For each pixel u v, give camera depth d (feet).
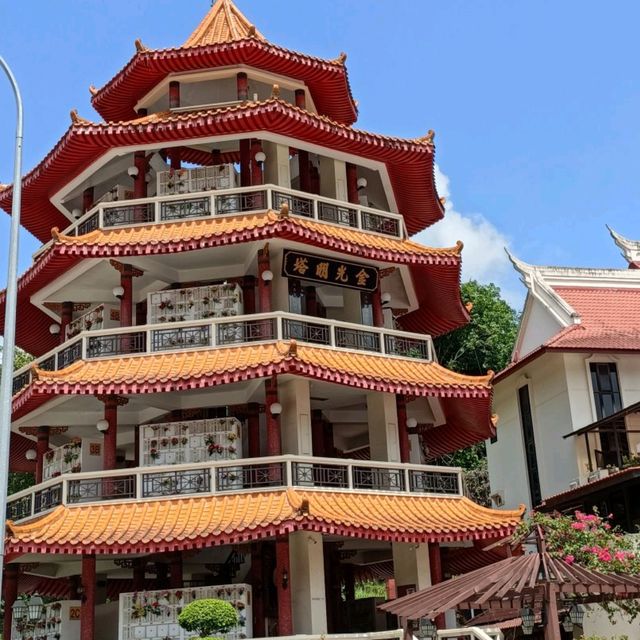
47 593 106.01
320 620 79.00
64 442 104.22
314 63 102.17
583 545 77.87
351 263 93.45
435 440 113.39
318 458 81.15
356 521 75.31
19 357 152.15
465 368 177.78
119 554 77.92
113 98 105.60
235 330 86.28
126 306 91.81
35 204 104.99
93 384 81.56
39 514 83.46
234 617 71.72
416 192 106.63
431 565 85.51
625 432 112.27
